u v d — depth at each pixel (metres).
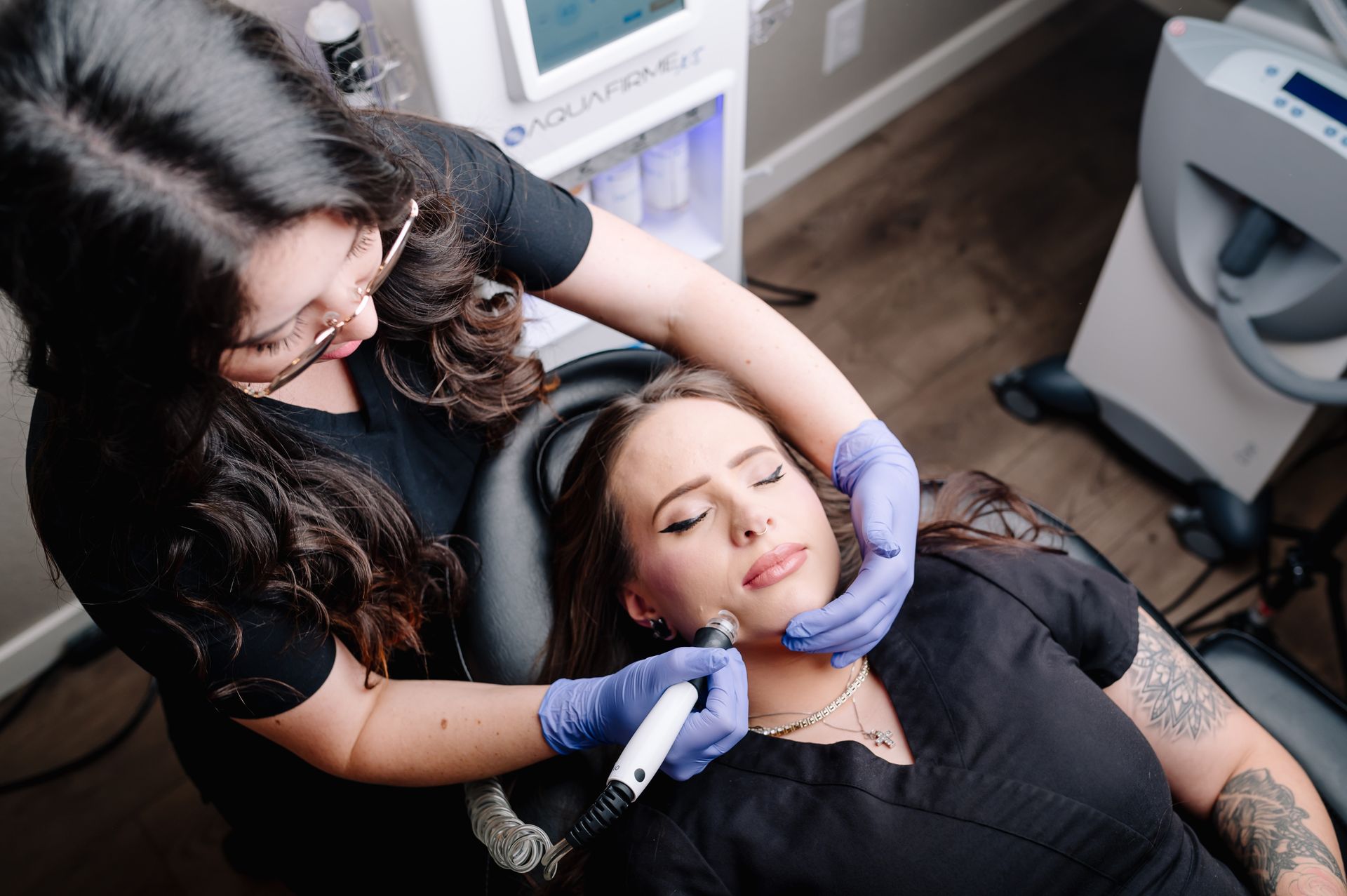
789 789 0.98
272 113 0.62
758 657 1.02
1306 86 1.27
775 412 1.12
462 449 1.11
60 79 0.57
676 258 1.12
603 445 1.07
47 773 1.77
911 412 2.05
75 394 0.73
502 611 1.09
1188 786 1.09
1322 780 1.11
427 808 1.10
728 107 1.52
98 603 0.85
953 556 1.11
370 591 0.95
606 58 1.31
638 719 0.92
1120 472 1.96
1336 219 1.29
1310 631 1.77
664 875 0.96
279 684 0.89
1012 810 0.95
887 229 2.28
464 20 1.18
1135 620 1.08
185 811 1.74
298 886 1.17
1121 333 1.77
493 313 1.06
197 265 0.61
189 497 0.82
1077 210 2.26
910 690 1.02
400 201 0.72
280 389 0.92
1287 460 1.85
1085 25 2.50
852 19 2.13
